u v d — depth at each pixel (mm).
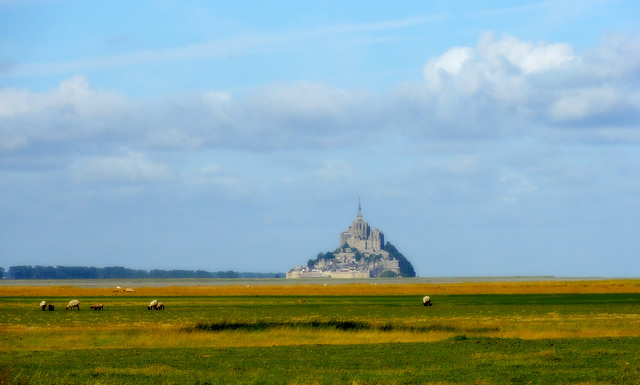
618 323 75562
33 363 45188
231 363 45188
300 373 40812
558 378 38281
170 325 77875
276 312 101812
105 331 68812
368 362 45344
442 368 42375
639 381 37312
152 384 37250
